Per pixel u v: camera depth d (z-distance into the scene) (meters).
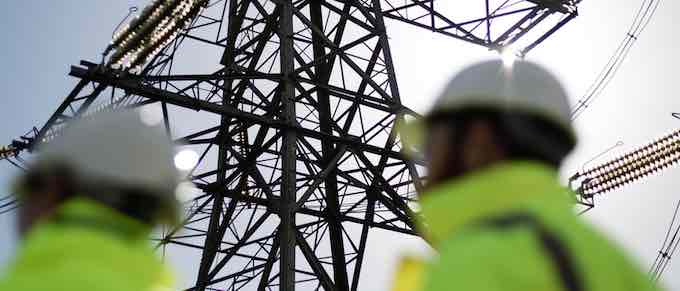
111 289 2.09
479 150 2.29
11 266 2.15
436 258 2.02
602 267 2.01
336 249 22.53
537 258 1.94
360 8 24.34
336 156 21.59
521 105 2.29
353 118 22.64
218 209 22.77
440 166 2.35
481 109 2.32
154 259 2.32
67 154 2.44
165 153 2.54
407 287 2.16
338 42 24.47
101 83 19.73
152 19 19.94
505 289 1.88
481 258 1.92
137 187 2.42
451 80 2.42
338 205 22.73
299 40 23.59
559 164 2.29
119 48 19.86
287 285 19.30
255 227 21.53
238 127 23.03
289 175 20.83
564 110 2.32
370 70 23.58
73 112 20.12
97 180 2.39
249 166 23.03
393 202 21.97
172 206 2.51
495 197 2.14
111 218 2.36
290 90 21.97
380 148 21.88
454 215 2.16
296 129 21.36
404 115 22.23
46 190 2.43
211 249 22.45
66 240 2.19
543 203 2.11
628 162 23.53
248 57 25.64
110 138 2.46
